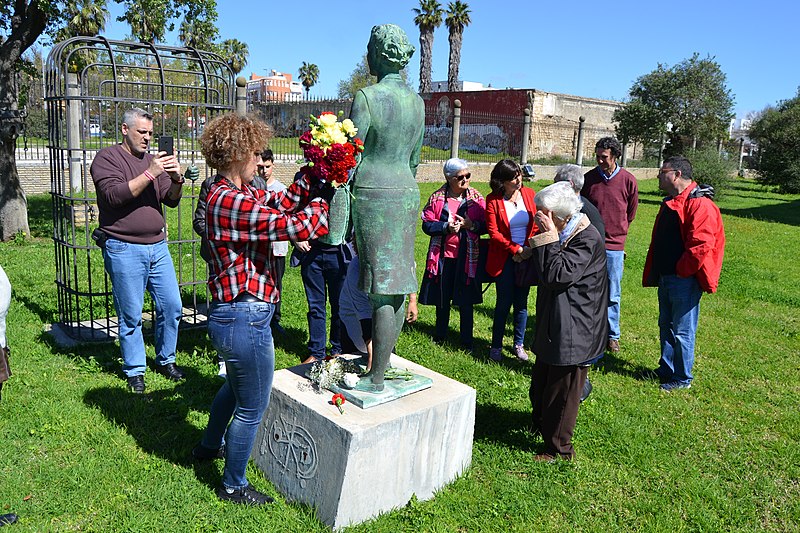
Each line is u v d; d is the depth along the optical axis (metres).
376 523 3.06
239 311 2.75
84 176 5.19
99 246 4.38
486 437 4.07
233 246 2.75
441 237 5.62
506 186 5.24
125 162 4.40
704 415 4.60
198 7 10.87
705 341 6.46
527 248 4.47
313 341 4.88
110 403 4.17
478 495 3.39
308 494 3.14
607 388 5.05
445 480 3.49
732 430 4.38
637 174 27.94
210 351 5.31
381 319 3.21
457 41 41.28
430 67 41.19
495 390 4.83
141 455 3.57
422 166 19.45
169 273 4.62
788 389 5.21
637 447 4.02
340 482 2.94
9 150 9.62
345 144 2.70
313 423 3.12
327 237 3.12
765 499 3.53
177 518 3.01
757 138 28.91
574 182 4.46
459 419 3.47
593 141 31.16
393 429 3.08
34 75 10.20
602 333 3.61
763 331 6.93
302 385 3.45
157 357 4.76
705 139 27.50
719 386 5.20
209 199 2.73
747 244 13.46
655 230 5.13
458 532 3.10
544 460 3.78
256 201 2.70
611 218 5.68
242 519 3.03
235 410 3.22
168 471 3.39
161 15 10.72
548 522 3.21
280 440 3.34
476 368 5.27
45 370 4.63
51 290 6.94
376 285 3.13
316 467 3.10
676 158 4.94
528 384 5.00
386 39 3.08
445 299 5.69
